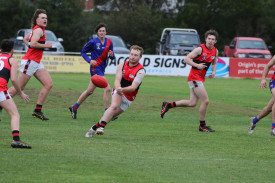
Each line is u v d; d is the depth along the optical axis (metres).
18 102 39.59
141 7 119.56
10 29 111.75
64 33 113.00
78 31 114.25
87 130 28.19
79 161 19.59
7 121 30.47
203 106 29.30
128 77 24.55
